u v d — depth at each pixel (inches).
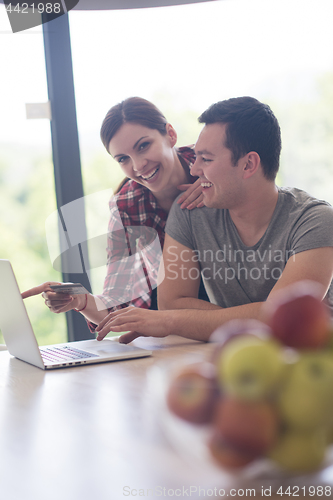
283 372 13.7
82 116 90.7
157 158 66.1
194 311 45.1
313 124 109.4
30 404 27.7
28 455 20.5
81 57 91.3
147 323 44.1
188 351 40.7
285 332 14.7
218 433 13.8
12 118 91.9
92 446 21.1
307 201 53.6
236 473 14.8
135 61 97.0
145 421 24.0
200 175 54.9
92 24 92.4
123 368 35.5
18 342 39.5
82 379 32.9
